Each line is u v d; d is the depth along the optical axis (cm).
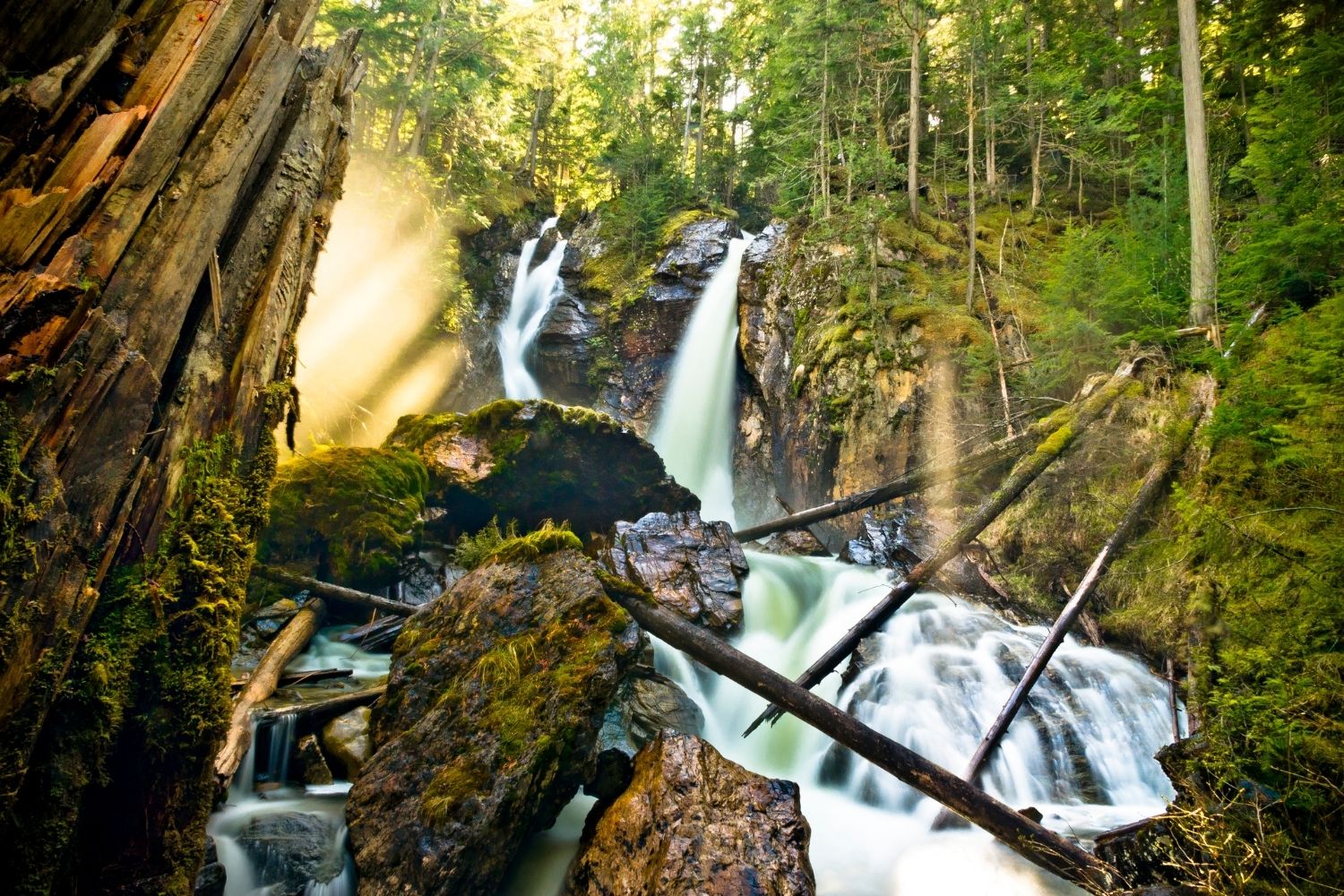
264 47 410
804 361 1744
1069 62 2112
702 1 3359
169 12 379
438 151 2484
